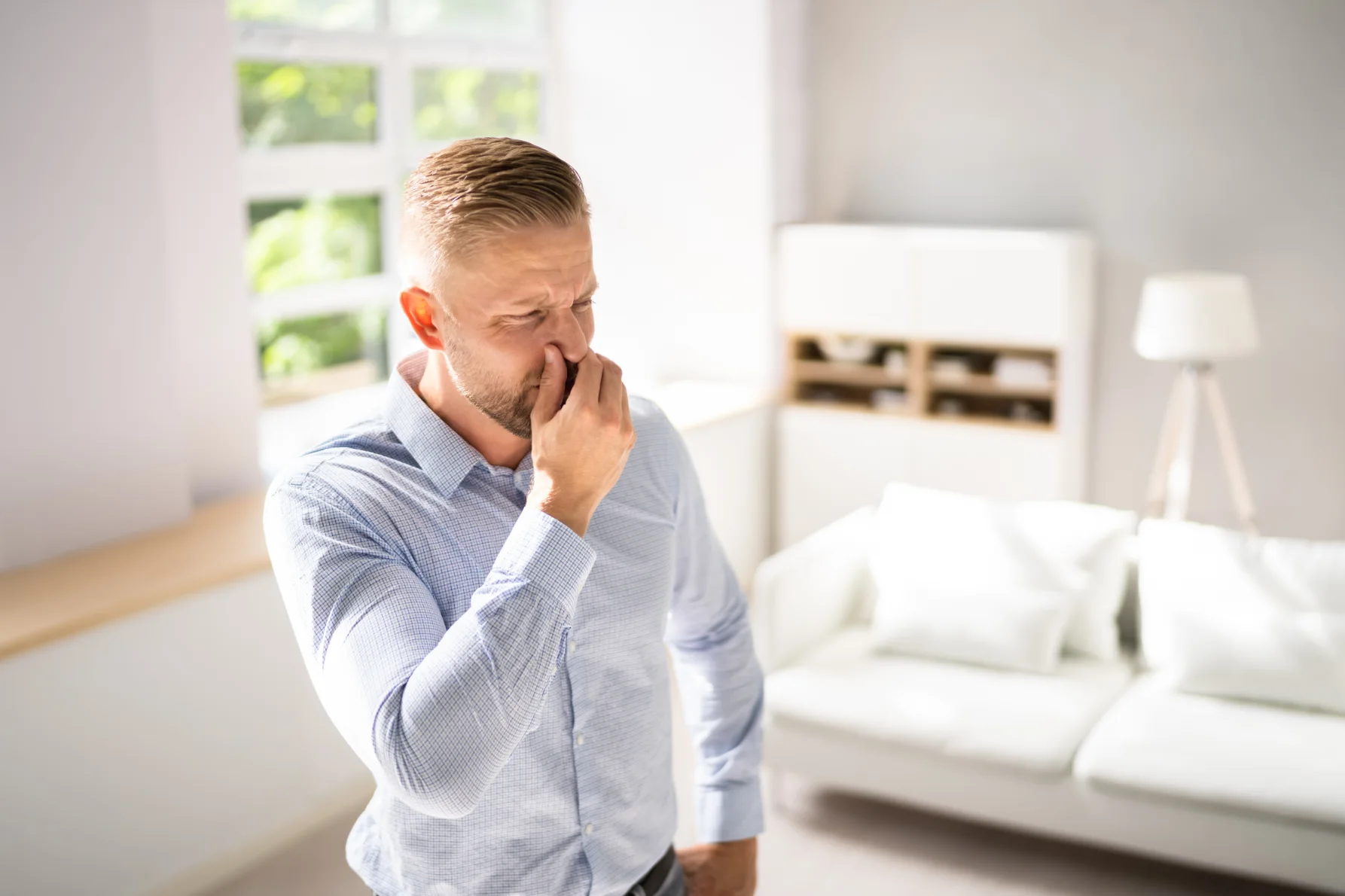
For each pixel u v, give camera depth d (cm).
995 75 493
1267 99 448
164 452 339
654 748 132
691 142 520
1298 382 460
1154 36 462
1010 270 462
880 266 486
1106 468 499
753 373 528
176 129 353
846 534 386
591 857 126
